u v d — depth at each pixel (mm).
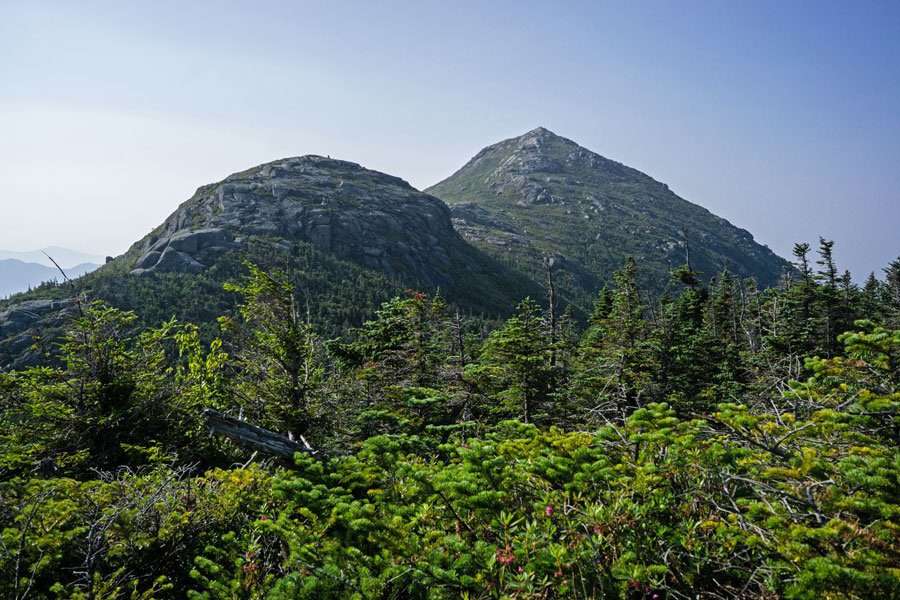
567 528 4160
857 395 4703
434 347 20141
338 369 17844
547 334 22688
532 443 5398
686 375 21812
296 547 4098
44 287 88062
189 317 89062
